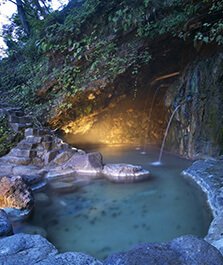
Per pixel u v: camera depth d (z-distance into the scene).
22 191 3.79
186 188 4.62
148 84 8.25
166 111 8.40
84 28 6.98
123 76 7.34
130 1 6.36
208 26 6.04
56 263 1.94
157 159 7.04
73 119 7.62
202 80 6.71
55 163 5.60
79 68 7.18
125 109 8.78
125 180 5.11
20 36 11.20
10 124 6.48
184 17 5.96
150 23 6.41
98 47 6.87
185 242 1.93
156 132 9.02
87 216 3.63
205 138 6.51
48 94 7.44
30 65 8.68
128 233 3.19
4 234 2.67
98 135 8.83
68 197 4.29
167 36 6.71
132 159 7.09
